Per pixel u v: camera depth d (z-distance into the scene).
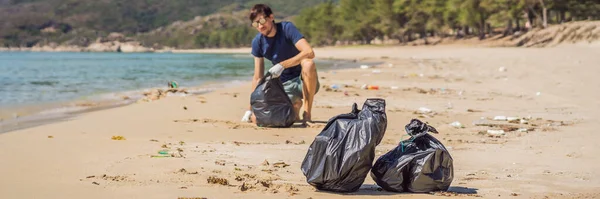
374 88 14.94
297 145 6.98
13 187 4.62
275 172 5.38
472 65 28.17
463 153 6.48
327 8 127.06
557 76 18.39
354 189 4.65
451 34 104.94
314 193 4.56
